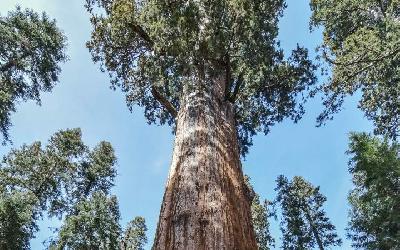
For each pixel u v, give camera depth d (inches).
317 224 1087.0
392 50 526.3
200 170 172.6
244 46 302.2
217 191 160.2
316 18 700.0
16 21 819.4
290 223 1093.1
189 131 210.4
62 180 959.0
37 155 966.4
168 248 134.8
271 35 312.2
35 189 930.1
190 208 149.4
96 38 443.5
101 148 1076.5
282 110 529.3
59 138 1006.4
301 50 514.3
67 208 975.6
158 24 282.5
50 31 855.1
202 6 282.5
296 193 1147.9
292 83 504.7
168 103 346.6
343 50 598.9
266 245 954.7
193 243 132.4
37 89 844.6
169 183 177.3
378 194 799.7
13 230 775.7
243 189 184.9
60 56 858.8
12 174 924.0
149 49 390.6
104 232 881.5
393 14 579.5
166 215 153.3
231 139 225.5
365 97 649.0
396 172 790.5
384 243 769.6
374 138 858.1
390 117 652.7
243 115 521.7
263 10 331.3
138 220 1056.8
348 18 679.7
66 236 846.5
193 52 276.2
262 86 494.9
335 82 601.0
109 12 418.0
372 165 820.0
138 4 371.2
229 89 289.4
